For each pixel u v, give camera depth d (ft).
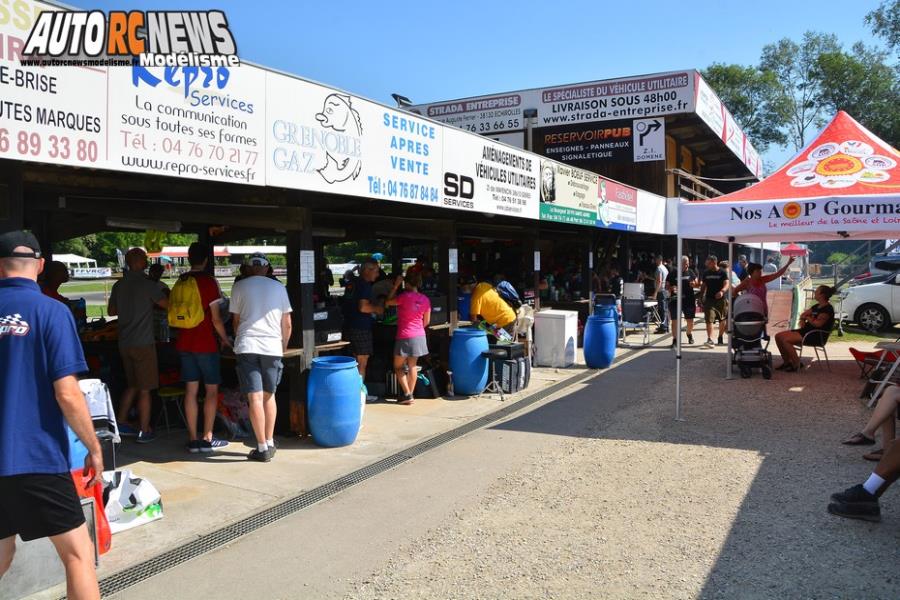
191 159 15.26
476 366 28.37
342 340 26.12
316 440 20.57
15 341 9.09
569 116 68.03
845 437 21.18
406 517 15.03
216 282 20.25
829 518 14.60
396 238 48.03
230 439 21.58
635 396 28.48
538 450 20.31
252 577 12.19
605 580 11.98
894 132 149.38
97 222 26.11
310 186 18.67
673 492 16.43
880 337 49.62
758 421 23.53
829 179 24.70
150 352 20.90
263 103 17.11
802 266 95.20
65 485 9.27
